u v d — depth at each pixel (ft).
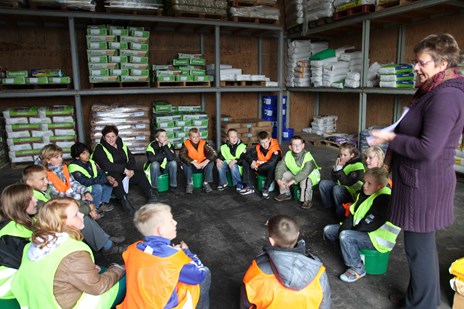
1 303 5.86
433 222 5.84
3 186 15.49
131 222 11.70
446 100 5.23
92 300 5.43
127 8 18.57
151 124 22.95
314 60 22.48
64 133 18.48
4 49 19.98
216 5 20.36
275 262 5.17
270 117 25.71
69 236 5.27
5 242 5.96
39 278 4.94
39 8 17.54
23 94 17.57
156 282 5.03
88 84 21.86
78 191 10.84
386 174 7.71
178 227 11.25
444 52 5.29
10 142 17.70
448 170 5.68
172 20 19.63
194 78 21.01
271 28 22.41
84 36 21.31
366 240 7.84
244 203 13.32
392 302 7.24
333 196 11.35
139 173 13.41
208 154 14.73
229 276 8.39
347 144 11.11
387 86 17.93
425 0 15.44
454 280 6.64
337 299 7.37
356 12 18.97
